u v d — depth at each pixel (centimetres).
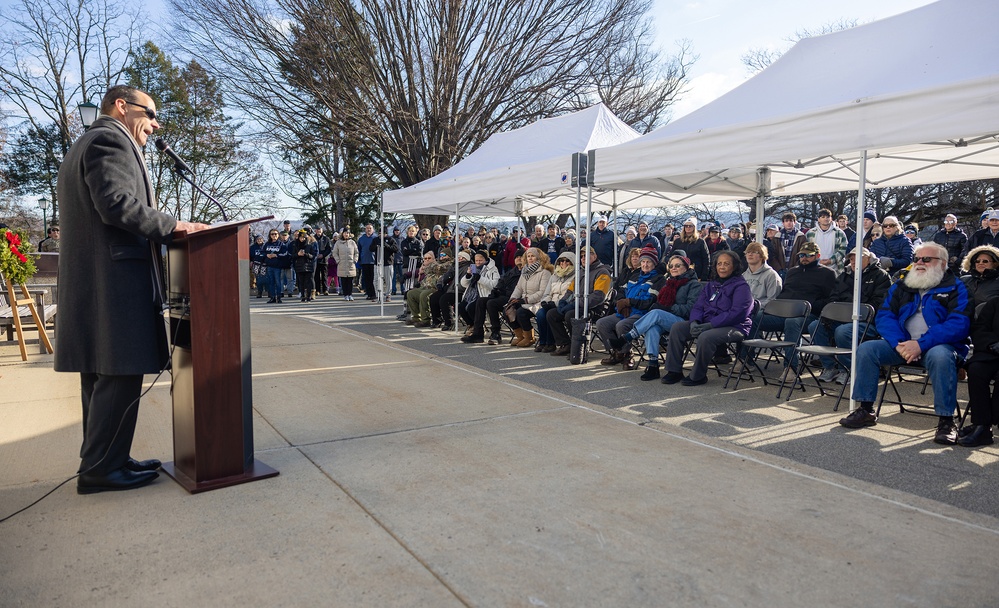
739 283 588
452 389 561
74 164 292
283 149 2306
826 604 223
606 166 651
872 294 617
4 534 273
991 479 353
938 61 444
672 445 404
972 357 421
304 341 841
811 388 583
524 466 362
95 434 313
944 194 2494
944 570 247
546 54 2272
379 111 2162
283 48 2114
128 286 299
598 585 235
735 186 830
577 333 696
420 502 310
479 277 895
